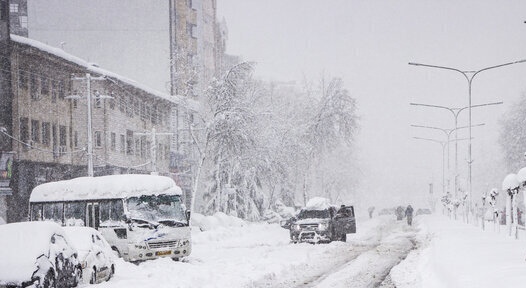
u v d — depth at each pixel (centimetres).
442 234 3266
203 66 8462
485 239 2705
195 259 2434
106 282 1719
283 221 4806
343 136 6397
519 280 1254
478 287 1207
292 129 6184
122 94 6050
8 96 4525
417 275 1797
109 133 5719
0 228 1525
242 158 5609
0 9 4472
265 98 6450
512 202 2792
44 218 2706
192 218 4538
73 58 5166
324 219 3288
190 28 8094
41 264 1438
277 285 1648
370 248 2895
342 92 6406
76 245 1748
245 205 5747
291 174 6494
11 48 4575
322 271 1969
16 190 4647
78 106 5450
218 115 4941
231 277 1766
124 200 2391
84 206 2530
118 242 2361
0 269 1409
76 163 5378
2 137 4428
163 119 7112
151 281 1702
